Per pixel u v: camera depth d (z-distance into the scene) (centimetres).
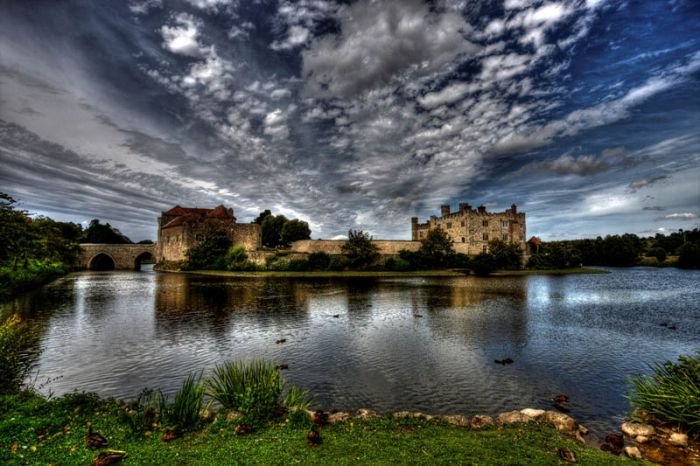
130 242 13688
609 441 960
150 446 802
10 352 1216
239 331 2280
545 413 1094
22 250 3962
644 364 1703
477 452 810
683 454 902
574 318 2808
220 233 8594
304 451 790
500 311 3072
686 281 6172
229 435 873
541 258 9025
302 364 1662
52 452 752
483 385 1430
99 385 1405
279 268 7694
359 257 8112
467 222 9425
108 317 2694
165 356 1758
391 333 2255
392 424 988
